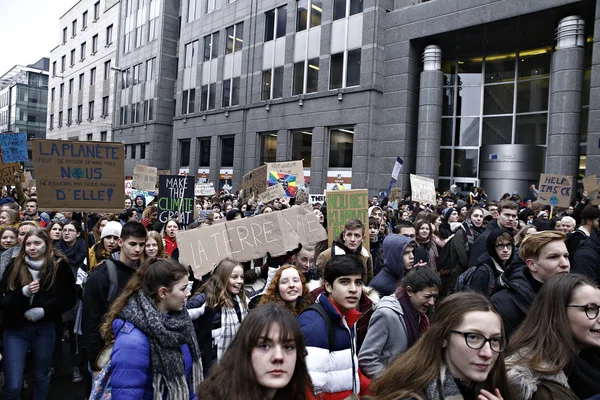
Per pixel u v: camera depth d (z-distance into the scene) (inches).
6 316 155.0
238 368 70.9
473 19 713.0
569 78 647.8
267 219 212.2
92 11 1846.7
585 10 634.2
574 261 175.6
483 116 831.1
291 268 144.3
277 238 209.9
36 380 160.9
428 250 249.1
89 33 1854.1
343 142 886.4
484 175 767.1
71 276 168.1
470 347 69.6
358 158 844.0
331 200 255.1
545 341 83.5
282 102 981.8
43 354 161.0
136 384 99.7
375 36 824.9
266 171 476.4
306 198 442.9
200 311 150.3
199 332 150.4
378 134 841.5
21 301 153.4
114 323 105.8
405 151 808.9
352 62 866.8
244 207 459.8
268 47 1038.4
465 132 845.8
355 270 112.1
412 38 795.4
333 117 884.6
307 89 944.3
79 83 1925.4
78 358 207.9
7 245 191.6
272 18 1034.7
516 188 731.4
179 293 108.4
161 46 1395.2
